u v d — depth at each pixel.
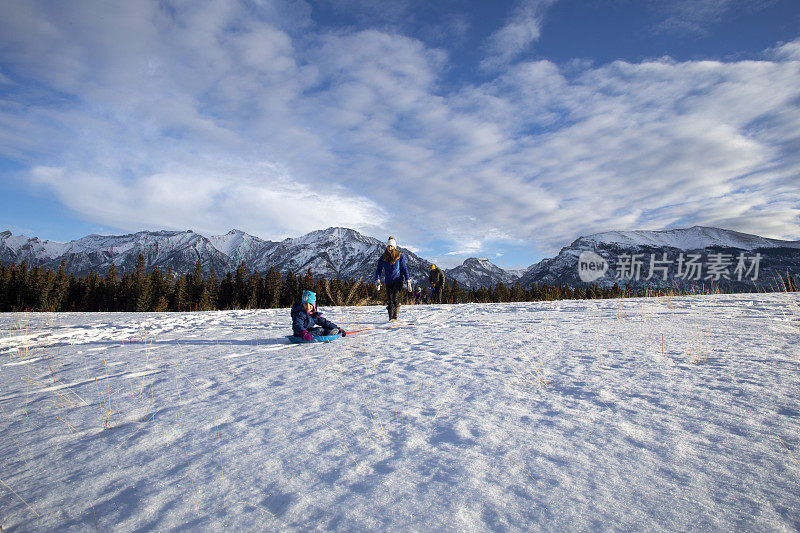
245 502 1.98
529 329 7.55
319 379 4.39
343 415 3.19
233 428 3.02
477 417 3.00
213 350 6.65
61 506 2.02
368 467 2.29
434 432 2.76
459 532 1.65
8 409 3.73
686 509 1.76
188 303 65.69
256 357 5.85
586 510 1.78
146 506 1.99
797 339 5.50
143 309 62.50
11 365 6.00
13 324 11.54
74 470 2.44
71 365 5.77
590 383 3.76
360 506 1.88
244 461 2.45
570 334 6.74
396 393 3.72
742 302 10.19
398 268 9.70
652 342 5.67
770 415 2.80
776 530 1.59
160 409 3.57
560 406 3.18
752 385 3.48
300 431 2.90
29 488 2.23
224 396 3.90
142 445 2.79
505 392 3.61
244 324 10.88
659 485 1.97
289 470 2.30
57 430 3.14
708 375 3.85
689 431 2.60
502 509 1.81
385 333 7.88
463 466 2.24
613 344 5.63
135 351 6.83
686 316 8.42
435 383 4.00
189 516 1.87
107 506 2.00
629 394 3.40
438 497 1.93
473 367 4.60
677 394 3.34
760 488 1.91
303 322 7.17
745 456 2.23
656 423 2.76
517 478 2.09
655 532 1.61
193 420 3.24
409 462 2.33
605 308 11.02
